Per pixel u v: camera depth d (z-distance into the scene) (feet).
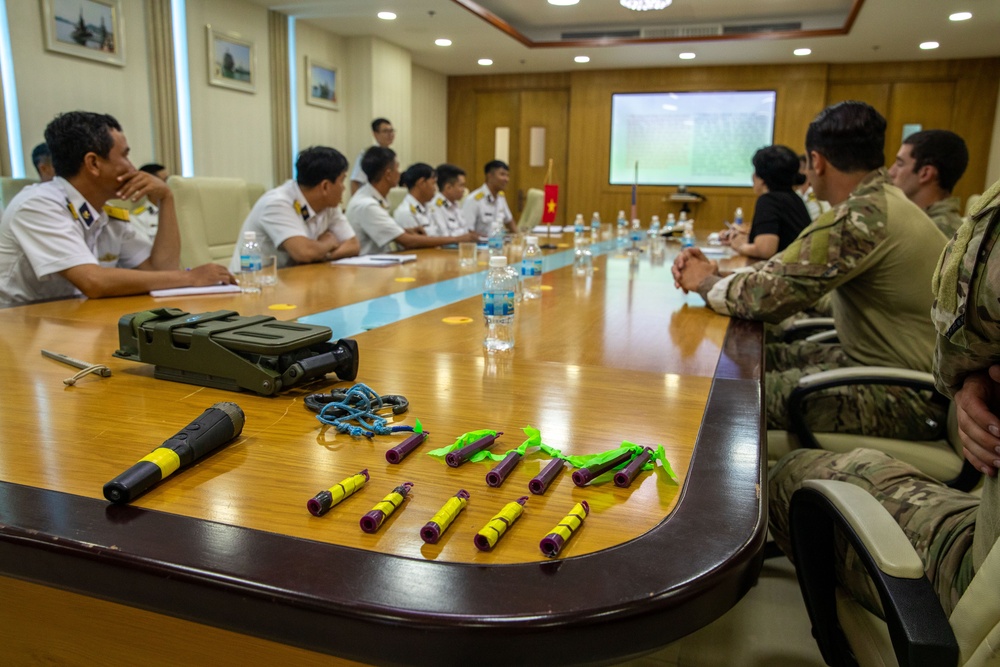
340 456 2.54
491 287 4.68
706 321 5.51
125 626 2.29
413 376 3.67
